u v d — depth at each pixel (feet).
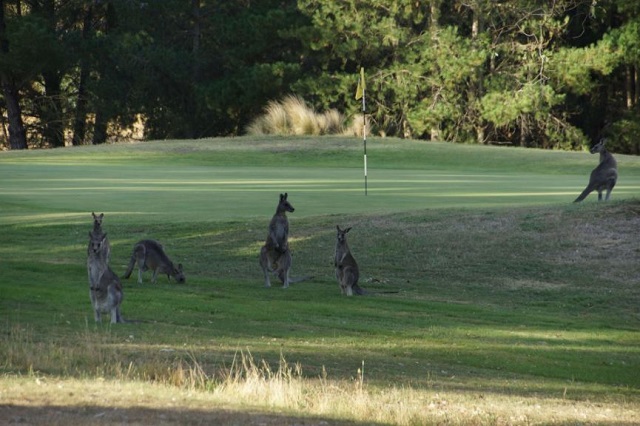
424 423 70.38
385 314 125.18
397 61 486.38
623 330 125.80
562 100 465.06
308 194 224.53
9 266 149.59
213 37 535.19
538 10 481.87
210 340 98.99
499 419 74.79
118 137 580.30
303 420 64.03
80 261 160.66
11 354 80.23
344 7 492.13
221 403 67.51
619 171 318.86
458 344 109.81
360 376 87.30
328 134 431.43
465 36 514.68
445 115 464.65
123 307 117.70
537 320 128.67
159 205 208.74
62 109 569.64
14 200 218.18
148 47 516.73
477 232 171.94
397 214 185.06
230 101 501.15
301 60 524.11
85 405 62.90
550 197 213.66
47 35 501.15
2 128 600.39
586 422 76.89
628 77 515.91
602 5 493.36
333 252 167.12
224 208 202.90
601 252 160.86
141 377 77.77
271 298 133.80
